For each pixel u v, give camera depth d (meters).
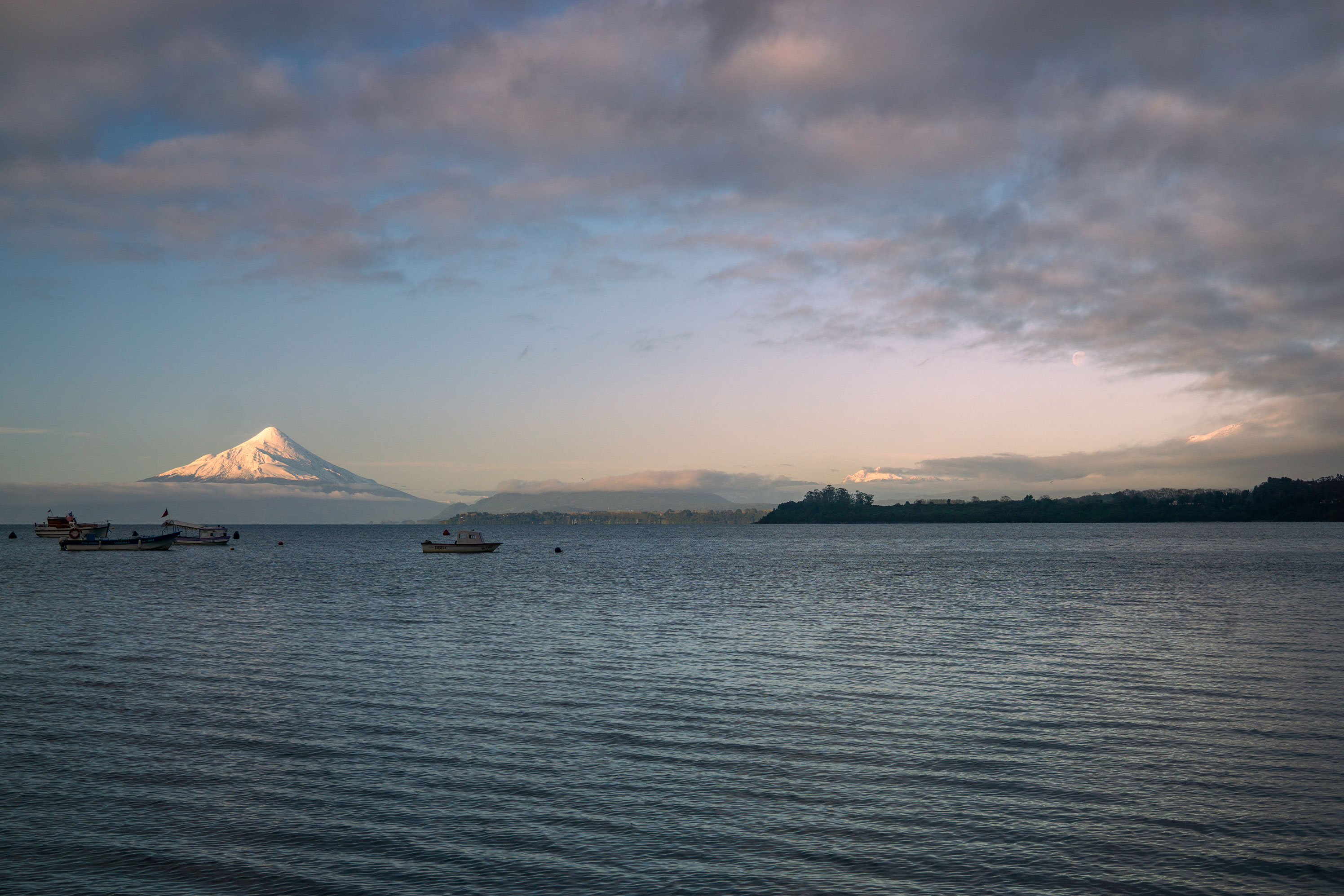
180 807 18.23
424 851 16.02
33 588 73.44
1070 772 20.30
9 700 27.77
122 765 20.94
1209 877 14.93
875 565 114.31
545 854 15.85
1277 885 14.62
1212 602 59.88
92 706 26.91
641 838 16.56
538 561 129.50
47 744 22.66
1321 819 17.33
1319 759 21.14
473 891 14.52
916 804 18.25
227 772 20.42
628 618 50.56
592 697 28.30
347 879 14.93
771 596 65.75
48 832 16.92
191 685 30.16
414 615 52.50
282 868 15.38
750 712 26.09
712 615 52.41
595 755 21.70
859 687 29.80
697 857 15.72
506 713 26.02
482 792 19.02
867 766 20.81
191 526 180.88
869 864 15.44
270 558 136.25
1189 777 19.86
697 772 20.36
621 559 135.50
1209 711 26.20
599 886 14.64
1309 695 28.34
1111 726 24.36
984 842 16.31
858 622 48.38
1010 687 29.83
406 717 25.56
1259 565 107.81
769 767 20.77
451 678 31.39
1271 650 37.69
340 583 81.12
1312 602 59.22
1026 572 95.44
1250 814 17.64
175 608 56.47
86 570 101.81
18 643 40.09
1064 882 14.77
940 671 32.75
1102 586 74.69
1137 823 17.19
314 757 21.52
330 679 31.31
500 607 57.59
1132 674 32.16
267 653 37.25
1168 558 125.94
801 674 32.31
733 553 158.12
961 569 101.56
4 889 14.58
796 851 15.97
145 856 15.87
